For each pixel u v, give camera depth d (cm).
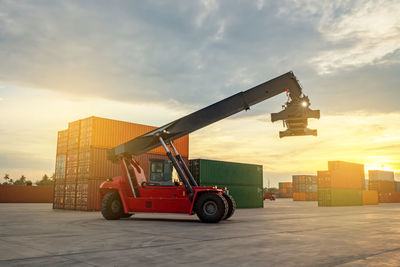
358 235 870
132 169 1405
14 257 551
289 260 533
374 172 5653
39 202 3844
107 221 1278
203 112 1348
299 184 6153
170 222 1243
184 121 1359
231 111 1325
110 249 630
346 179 3691
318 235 864
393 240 775
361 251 620
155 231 934
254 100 1312
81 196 2011
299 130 1191
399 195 5731
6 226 1054
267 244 700
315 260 533
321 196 3459
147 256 563
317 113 1171
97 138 2036
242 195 2753
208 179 2473
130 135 2211
